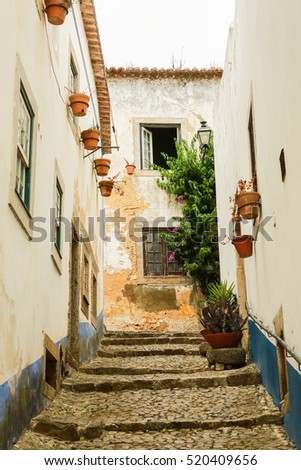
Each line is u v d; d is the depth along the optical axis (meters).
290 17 4.25
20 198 4.74
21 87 4.98
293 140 4.30
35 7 5.56
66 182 7.54
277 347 5.49
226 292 8.59
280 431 5.14
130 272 13.92
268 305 6.03
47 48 6.18
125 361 9.16
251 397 6.29
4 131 4.26
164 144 16.36
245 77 7.27
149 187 14.36
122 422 5.42
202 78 15.19
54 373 6.53
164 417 5.62
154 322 13.68
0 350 4.06
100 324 11.48
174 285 13.91
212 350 7.73
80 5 8.91
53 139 6.54
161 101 14.97
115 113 14.77
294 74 4.18
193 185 13.94
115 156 14.49
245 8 7.05
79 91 8.62
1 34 4.23
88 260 9.74
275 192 5.25
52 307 6.42
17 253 4.66
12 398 4.38
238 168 8.41
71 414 5.80
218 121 11.20
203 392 6.64
